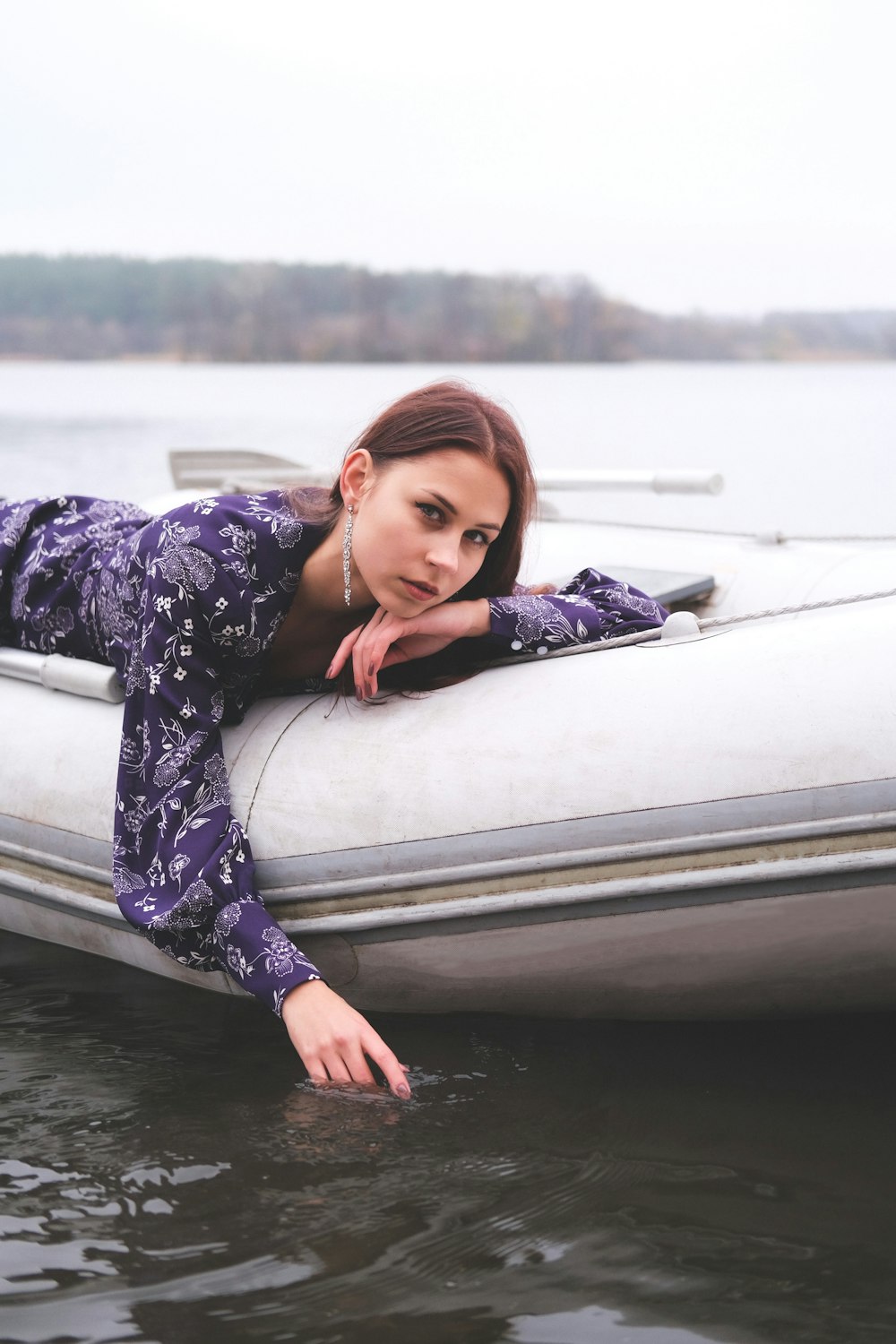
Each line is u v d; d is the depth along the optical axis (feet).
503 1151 3.85
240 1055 4.56
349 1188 3.67
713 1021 4.69
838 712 3.94
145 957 5.06
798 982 4.34
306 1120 4.06
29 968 5.43
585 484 8.51
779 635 4.30
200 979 4.96
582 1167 3.78
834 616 4.41
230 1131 4.00
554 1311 3.13
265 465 10.00
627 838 4.09
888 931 4.02
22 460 27.78
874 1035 4.64
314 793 4.50
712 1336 3.05
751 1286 3.23
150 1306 3.15
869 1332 3.06
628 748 4.15
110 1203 3.60
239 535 4.39
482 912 4.29
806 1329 3.07
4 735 5.29
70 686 5.26
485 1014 4.76
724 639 4.42
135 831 4.47
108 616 5.04
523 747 4.29
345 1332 3.06
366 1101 4.18
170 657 4.40
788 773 3.93
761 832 3.95
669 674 4.30
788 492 21.18
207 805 4.42
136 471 25.91
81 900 4.99
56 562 5.38
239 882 4.30
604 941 4.26
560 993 4.57
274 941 4.20
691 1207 3.57
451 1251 3.37
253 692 4.88
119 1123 4.06
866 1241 3.42
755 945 4.17
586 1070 4.38
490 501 4.22
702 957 4.26
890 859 3.84
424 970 4.55
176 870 4.30
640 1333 3.05
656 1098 4.19
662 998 4.53
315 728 4.69
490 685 4.58
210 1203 3.59
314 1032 4.04
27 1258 3.35
